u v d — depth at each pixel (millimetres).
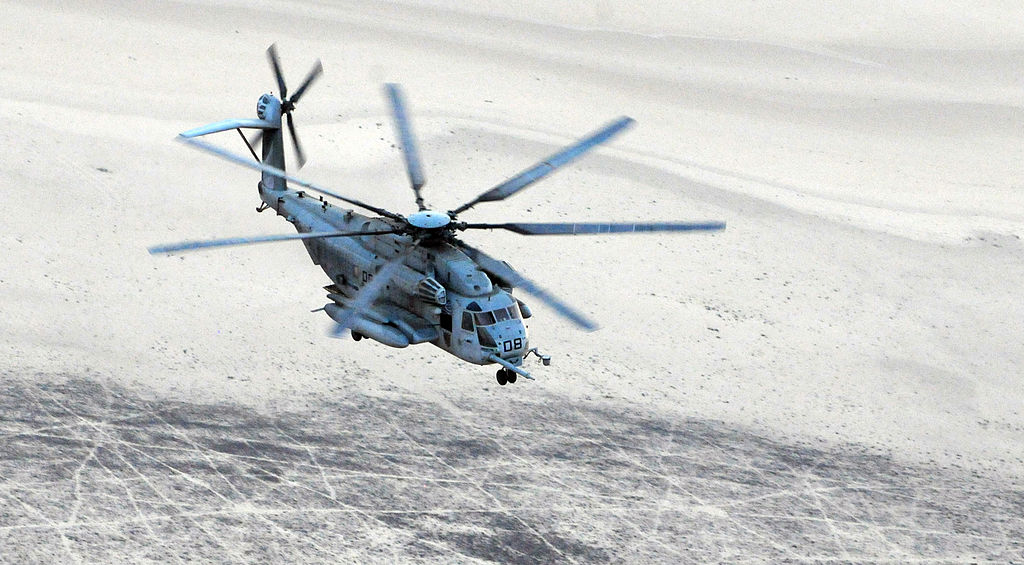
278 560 79875
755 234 169500
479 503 91688
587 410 111812
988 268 169250
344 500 89312
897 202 196500
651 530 91000
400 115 98375
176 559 78125
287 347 116312
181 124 179875
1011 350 142375
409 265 93188
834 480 104438
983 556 93750
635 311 137375
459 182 172875
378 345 120438
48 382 100438
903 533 96062
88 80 195375
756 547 90500
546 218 163375
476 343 87562
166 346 112062
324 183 163000
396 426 103438
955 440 117562
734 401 118938
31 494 83000
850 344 138125
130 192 148750
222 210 150375
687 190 183625
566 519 90938
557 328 129500
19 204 136750
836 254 166750
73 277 122688
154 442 93875
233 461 92812
